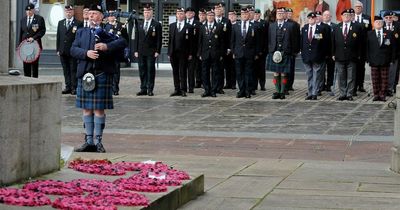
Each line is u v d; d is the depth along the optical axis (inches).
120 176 350.6
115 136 581.6
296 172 427.5
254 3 1234.6
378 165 456.4
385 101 841.5
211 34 882.8
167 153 504.7
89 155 479.8
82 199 289.7
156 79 1125.1
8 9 343.0
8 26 344.8
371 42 840.3
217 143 551.5
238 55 869.2
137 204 291.1
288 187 383.2
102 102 497.4
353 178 409.4
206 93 888.3
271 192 370.6
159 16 1299.2
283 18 862.5
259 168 440.1
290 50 859.4
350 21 843.4
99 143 504.4
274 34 861.2
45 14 1279.5
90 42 491.5
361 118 698.2
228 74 985.5
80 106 499.8
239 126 643.5
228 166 445.7
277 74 862.5
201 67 967.0
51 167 349.4
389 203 345.7
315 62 850.1
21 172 325.1
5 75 343.6
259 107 784.3
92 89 493.0
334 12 1192.2
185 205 339.0
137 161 451.2
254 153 508.4
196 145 541.6
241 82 877.8
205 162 459.8
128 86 1016.9
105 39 493.4
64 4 1277.1
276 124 657.0
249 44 868.0
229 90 971.9
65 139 560.4
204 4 1283.2
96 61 492.4
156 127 635.5
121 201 290.8
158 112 739.4
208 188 379.2
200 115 717.9
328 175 418.6
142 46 891.4
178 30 888.9
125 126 639.1
